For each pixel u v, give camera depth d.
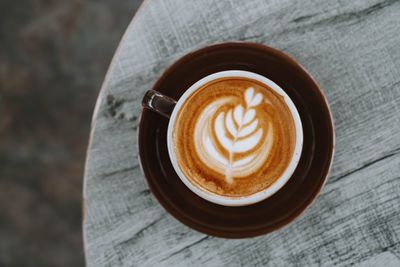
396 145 0.52
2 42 0.90
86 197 0.54
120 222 0.54
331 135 0.50
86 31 0.89
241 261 0.53
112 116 0.54
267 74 0.52
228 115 0.52
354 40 0.53
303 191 0.51
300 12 0.53
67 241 0.89
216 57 0.52
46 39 0.90
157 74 0.54
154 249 0.54
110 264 0.54
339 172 0.53
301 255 0.53
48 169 0.89
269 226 0.51
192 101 0.52
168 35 0.54
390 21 0.52
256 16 0.53
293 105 0.50
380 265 0.52
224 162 0.51
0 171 0.90
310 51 0.53
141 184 0.54
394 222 0.52
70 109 0.89
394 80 0.52
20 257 0.89
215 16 0.54
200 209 0.52
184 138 0.52
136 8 0.88
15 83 0.90
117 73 0.54
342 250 0.53
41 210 0.89
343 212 0.53
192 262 0.54
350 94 0.53
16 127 0.90
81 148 0.89
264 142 0.51
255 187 0.51
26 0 0.90
